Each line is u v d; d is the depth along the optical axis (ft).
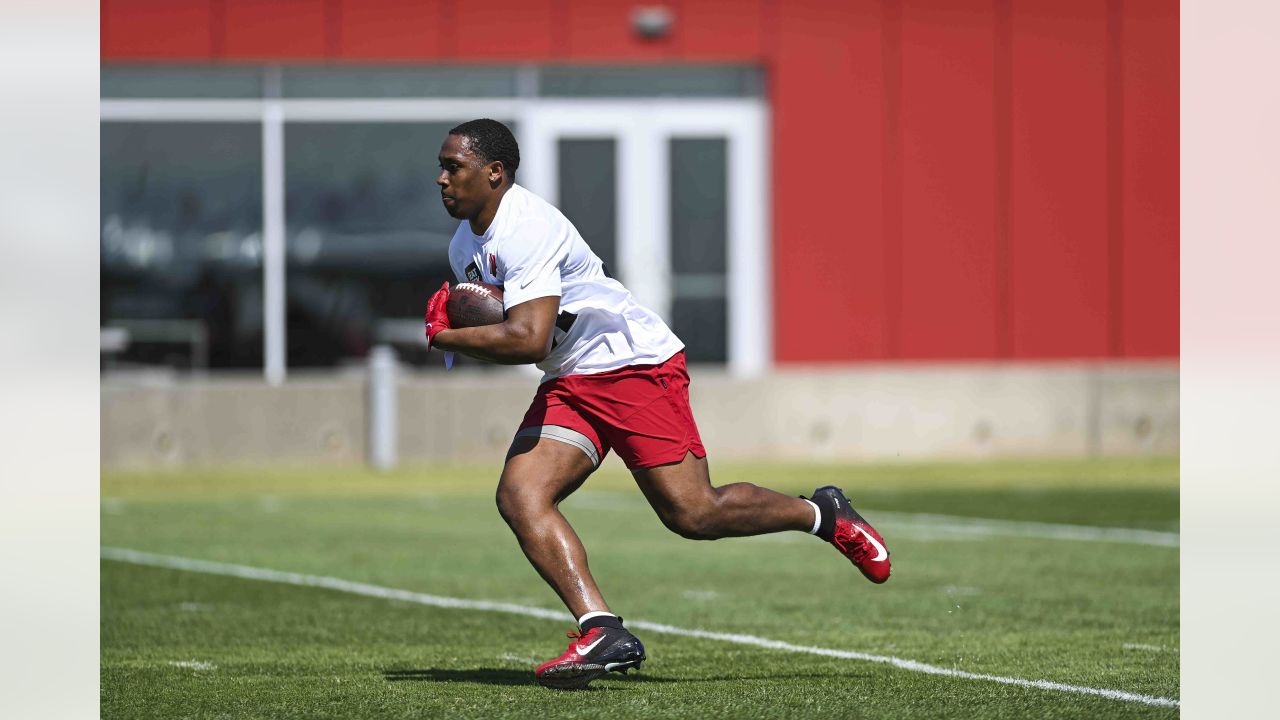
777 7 260.21
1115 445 229.45
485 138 72.38
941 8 261.65
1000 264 263.08
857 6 261.03
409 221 260.01
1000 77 262.47
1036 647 88.12
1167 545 138.41
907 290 262.47
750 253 263.90
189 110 255.91
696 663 82.64
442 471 211.61
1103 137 263.70
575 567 71.82
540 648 88.48
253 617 100.37
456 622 98.37
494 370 255.91
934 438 225.76
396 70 259.19
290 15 254.88
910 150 262.06
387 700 72.43
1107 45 263.08
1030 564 126.31
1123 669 80.79
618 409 72.90
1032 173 263.29
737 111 263.29
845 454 224.12
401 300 259.60
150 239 254.88
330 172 258.57
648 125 262.47
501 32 257.75
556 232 72.49
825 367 261.85
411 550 136.56
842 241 261.85
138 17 252.62
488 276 73.36
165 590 112.57
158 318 254.68
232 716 69.56
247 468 212.84
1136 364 264.31
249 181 257.34
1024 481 197.77
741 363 264.11
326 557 131.85
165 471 210.79
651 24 258.57
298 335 258.16
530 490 72.38
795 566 126.93
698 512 74.08
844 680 77.30
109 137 254.47
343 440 215.31
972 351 263.29
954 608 103.71
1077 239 263.70
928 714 68.95
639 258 262.26
